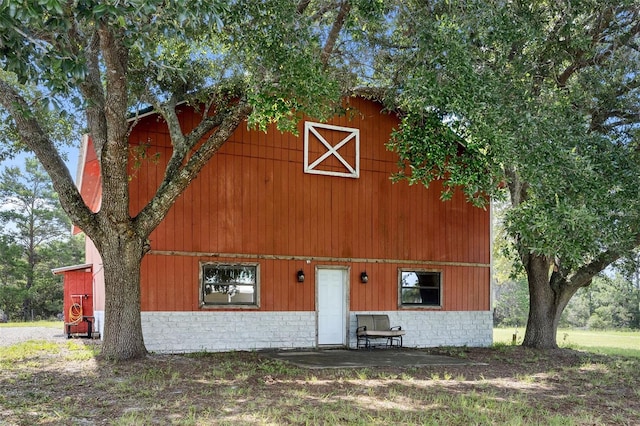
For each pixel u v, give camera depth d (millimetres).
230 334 13055
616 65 12219
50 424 6242
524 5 10844
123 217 9828
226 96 11984
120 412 6816
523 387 9531
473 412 7465
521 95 10672
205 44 10938
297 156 14188
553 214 9438
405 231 15461
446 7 10359
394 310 15117
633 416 7641
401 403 7883
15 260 38312
